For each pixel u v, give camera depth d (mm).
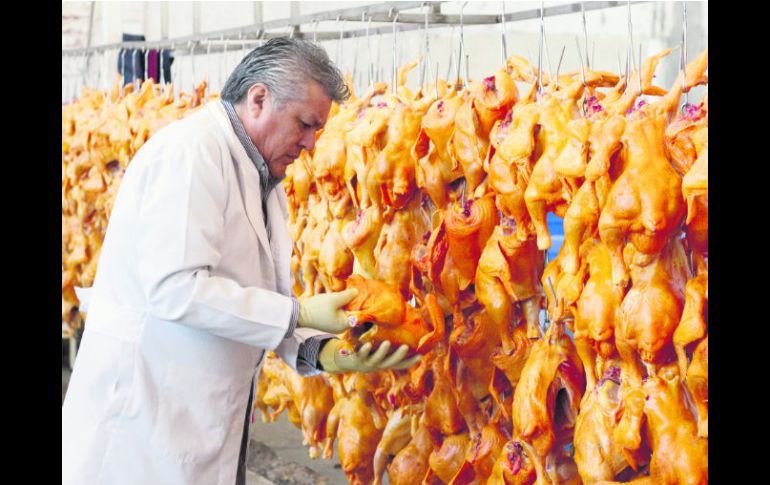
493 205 2684
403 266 2992
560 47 4723
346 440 3281
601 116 2305
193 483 2361
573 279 2373
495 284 2625
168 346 2332
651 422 2199
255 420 5785
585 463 2346
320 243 3340
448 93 2824
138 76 6344
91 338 2387
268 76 2281
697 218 2104
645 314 2180
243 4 7012
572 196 2344
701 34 3680
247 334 2242
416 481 3029
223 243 2326
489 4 4992
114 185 4957
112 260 2373
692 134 2150
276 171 2451
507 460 2574
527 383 2488
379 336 2408
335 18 3545
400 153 2869
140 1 7906
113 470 2336
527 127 2428
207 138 2279
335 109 3408
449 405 2904
